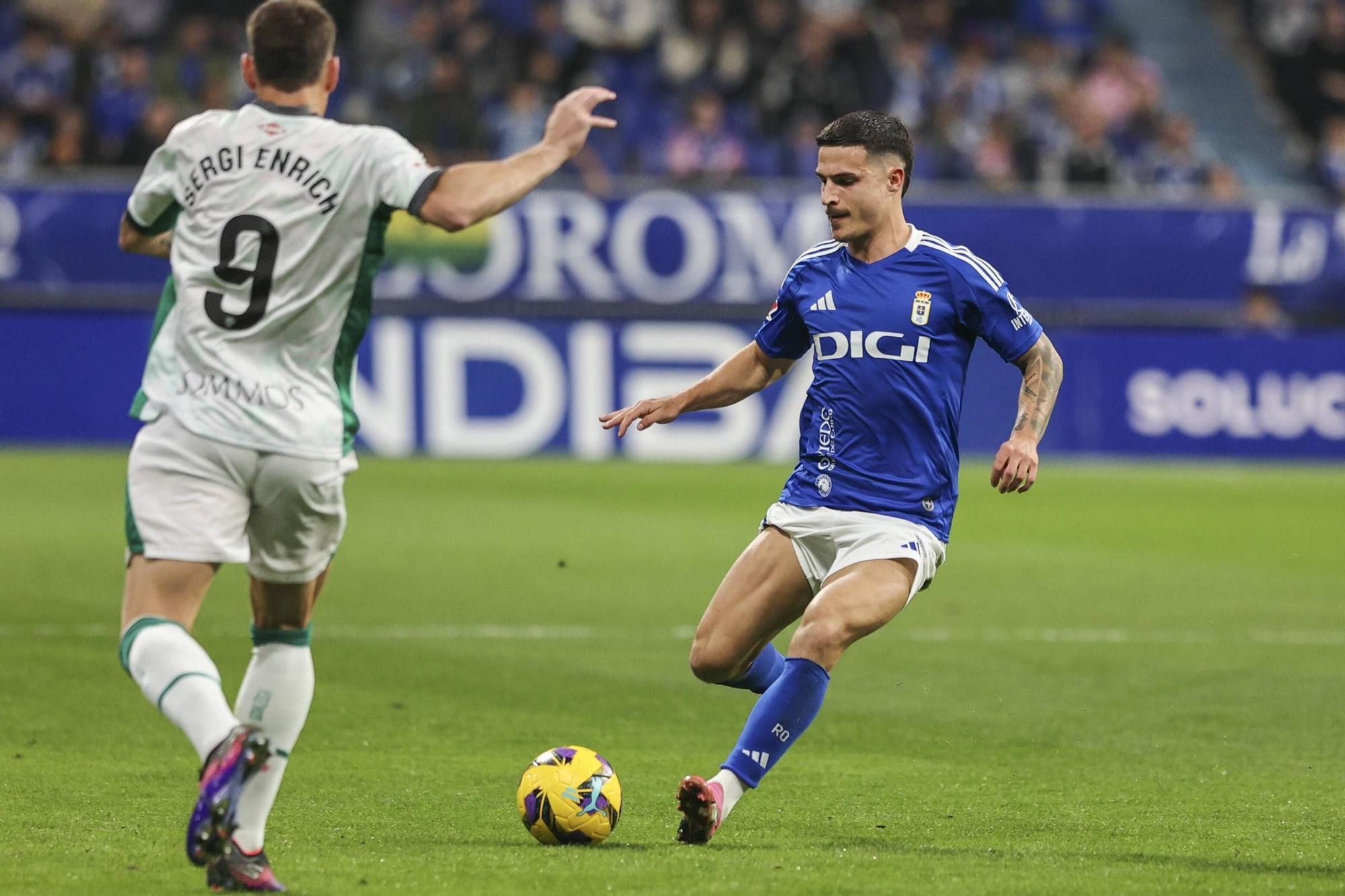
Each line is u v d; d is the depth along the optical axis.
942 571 40.88
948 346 17.39
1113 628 33.06
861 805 18.42
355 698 24.83
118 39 76.44
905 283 17.31
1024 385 17.39
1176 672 28.55
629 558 41.06
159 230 14.52
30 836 15.95
